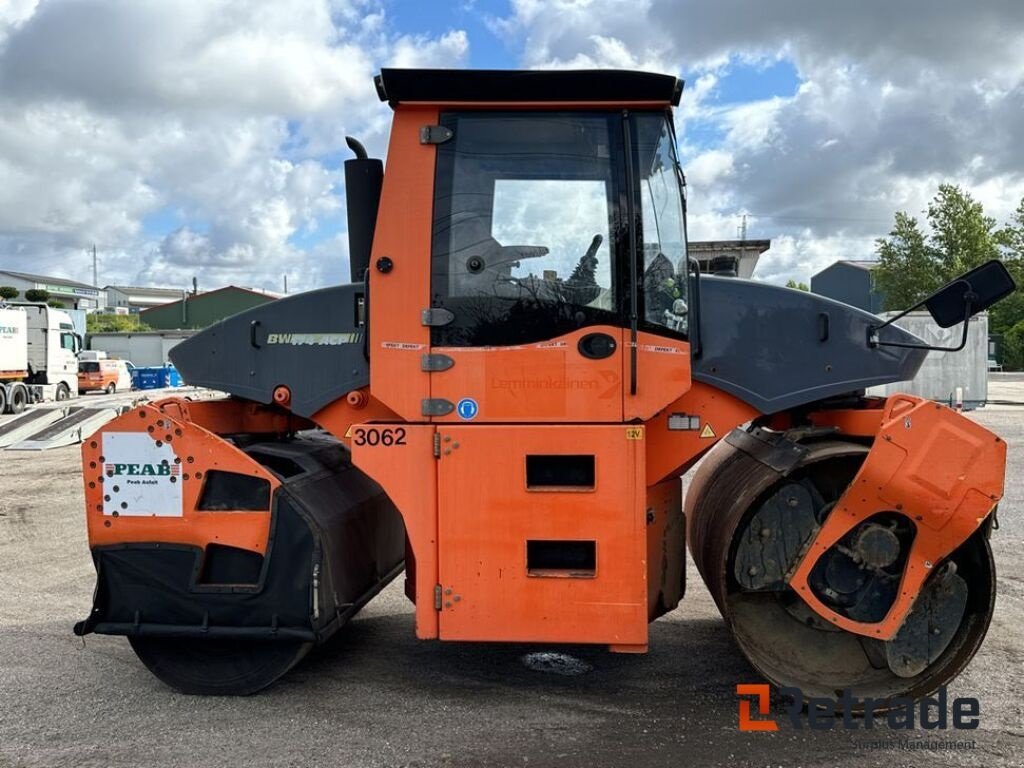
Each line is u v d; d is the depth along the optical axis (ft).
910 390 57.88
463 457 11.63
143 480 12.57
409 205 11.89
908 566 11.72
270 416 14.90
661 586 12.83
